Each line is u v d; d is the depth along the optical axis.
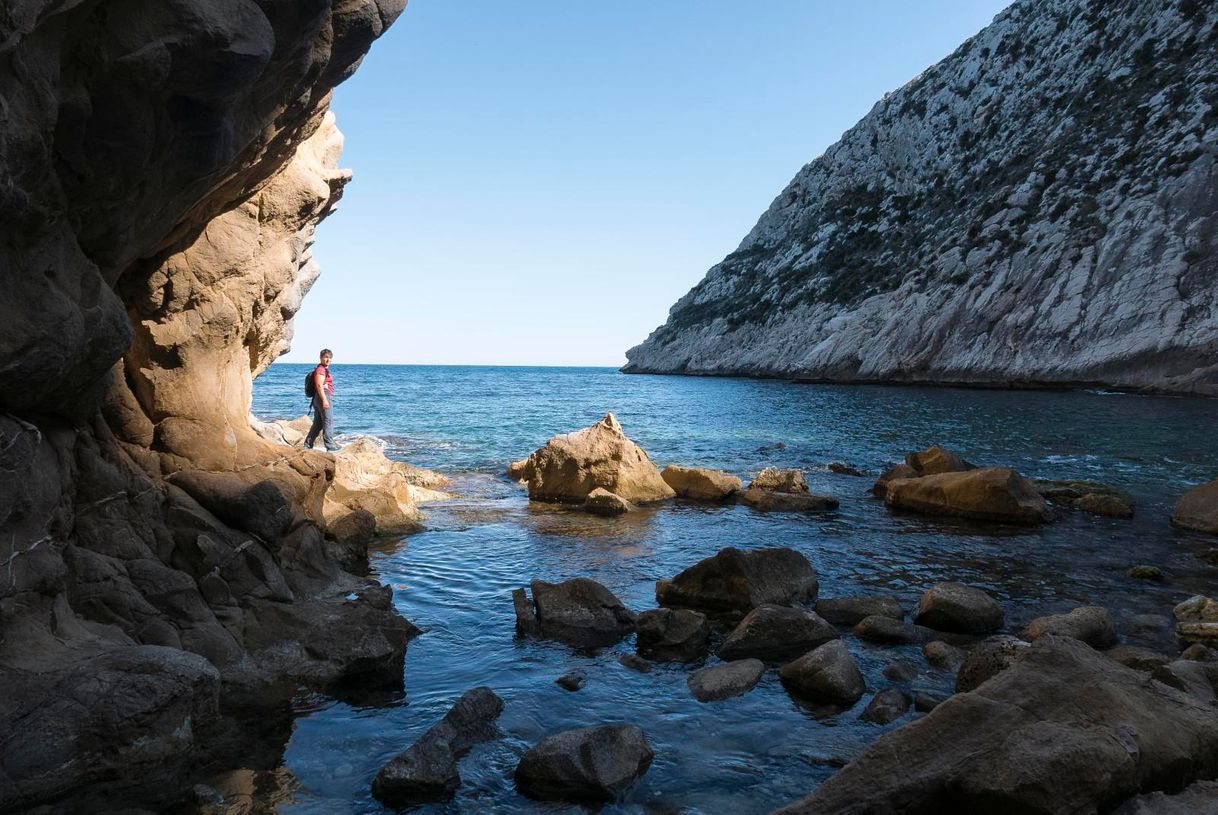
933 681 6.34
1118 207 51.47
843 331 68.00
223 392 8.55
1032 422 30.84
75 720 4.48
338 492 12.14
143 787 4.49
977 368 53.09
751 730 5.46
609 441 15.75
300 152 9.52
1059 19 76.31
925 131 84.12
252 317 8.93
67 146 4.85
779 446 25.09
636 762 4.79
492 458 22.19
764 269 96.00
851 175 91.94
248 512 7.13
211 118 5.58
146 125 5.12
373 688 6.09
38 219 4.62
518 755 5.04
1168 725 4.26
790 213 100.44
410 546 11.12
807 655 6.43
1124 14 68.44
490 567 10.04
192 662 5.21
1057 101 69.56
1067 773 3.63
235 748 5.02
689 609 8.51
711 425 32.25
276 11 5.49
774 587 8.59
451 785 4.62
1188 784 4.09
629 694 6.09
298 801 4.42
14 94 4.10
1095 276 49.53
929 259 65.12
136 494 6.64
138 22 4.65
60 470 5.82
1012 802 3.65
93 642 5.23
